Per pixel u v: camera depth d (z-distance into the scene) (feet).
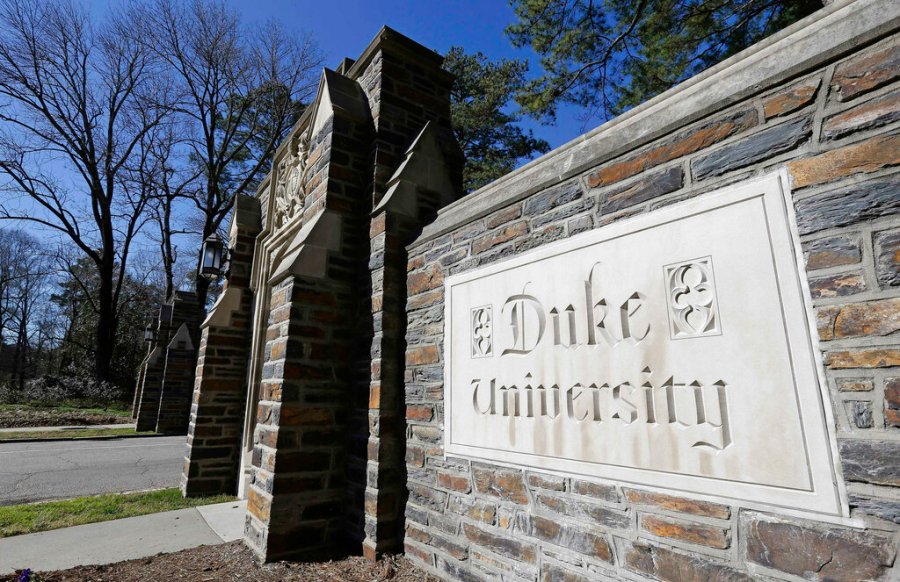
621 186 6.72
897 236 4.30
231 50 67.92
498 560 7.50
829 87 4.93
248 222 22.31
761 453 4.79
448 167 12.73
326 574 9.25
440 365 9.43
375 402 10.41
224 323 20.47
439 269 9.92
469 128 46.73
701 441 5.24
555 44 28.12
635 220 6.33
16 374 108.68
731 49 24.56
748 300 5.10
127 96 68.03
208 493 18.57
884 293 4.31
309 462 10.93
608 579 5.97
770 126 5.32
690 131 6.05
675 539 5.39
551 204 7.70
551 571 6.67
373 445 10.27
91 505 16.21
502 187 9.09
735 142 5.59
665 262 5.90
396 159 13.08
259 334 19.27
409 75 14.15
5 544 11.71
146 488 20.86
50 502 17.11
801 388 4.63
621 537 5.91
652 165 6.39
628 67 27.48
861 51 4.76
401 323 10.96
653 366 5.81
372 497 10.02
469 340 8.70
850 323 4.45
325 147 13.29
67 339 94.68
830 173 4.78
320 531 10.77
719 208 5.51
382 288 10.91
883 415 4.18
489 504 7.84
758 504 4.75
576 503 6.49
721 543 5.00
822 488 4.39
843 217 4.64
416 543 9.32
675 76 25.91
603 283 6.56
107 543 11.88
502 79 46.65
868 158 4.57
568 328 6.91
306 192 14.73
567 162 7.63
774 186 5.12
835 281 4.60
